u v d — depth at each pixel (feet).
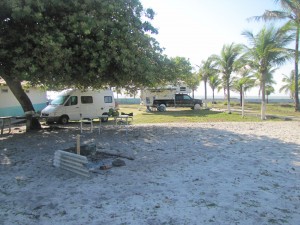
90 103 67.62
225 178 21.76
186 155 29.91
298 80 94.99
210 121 66.54
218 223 14.51
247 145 34.99
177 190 19.31
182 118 75.72
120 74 37.96
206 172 23.45
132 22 39.50
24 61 31.55
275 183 20.48
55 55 31.24
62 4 33.47
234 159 27.81
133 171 24.06
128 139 40.42
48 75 35.42
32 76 33.88
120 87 48.37
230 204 16.81
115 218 15.38
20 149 34.63
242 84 76.48
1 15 33.35
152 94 109.91
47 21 33.68
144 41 40.14
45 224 14.94
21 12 30.27
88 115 67.21
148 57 40.75
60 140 40.50
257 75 70.79
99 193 19.07
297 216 15.19
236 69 88.63
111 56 35.04
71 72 36.14
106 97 70.38
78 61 35.99
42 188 20.43
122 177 22.40
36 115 52.16
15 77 35.47
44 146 36.27
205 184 20.44
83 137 42.63
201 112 97.86
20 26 34.24
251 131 47.09
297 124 56.95
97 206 16.98
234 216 15.23
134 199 17.88
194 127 53.16
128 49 35.99
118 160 26.20
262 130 48.24
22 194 19.30
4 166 26.91
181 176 22.47
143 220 15.05
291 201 17.19
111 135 44.29
